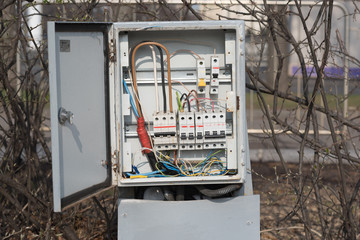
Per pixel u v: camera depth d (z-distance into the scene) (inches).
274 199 216.1
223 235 133.1
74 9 179.3
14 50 165.8
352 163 166.7
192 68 139.5
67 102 118.9
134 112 138.1
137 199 135.4
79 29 122.1
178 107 138.8
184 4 168.9
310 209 208.5
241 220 133.3
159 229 132.6
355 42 260.5
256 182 243.3
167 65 136.3
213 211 132.8
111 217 179.5
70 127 119.7
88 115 126.1
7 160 171.2
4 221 168.6
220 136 133.5
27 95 177.2
